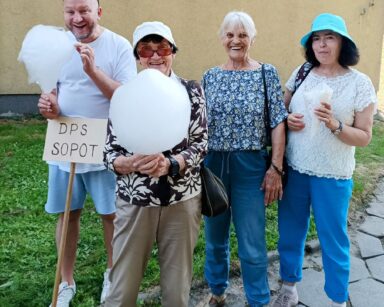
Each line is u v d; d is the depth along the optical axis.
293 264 2.82
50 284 2.99
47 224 3.89
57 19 7.41
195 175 2.10
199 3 8.05
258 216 2.57
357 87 2.41
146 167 1.86
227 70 2.54
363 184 5.10
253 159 2.52
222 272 2.85
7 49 7.38
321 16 2.43
